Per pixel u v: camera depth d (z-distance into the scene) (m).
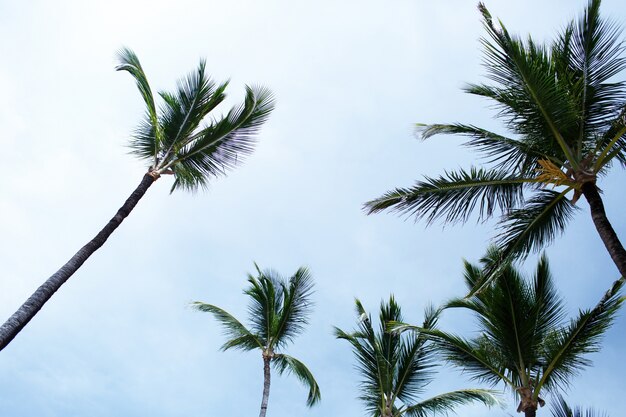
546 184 9.30
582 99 9.31
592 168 9.13
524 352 11.64
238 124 11.54
